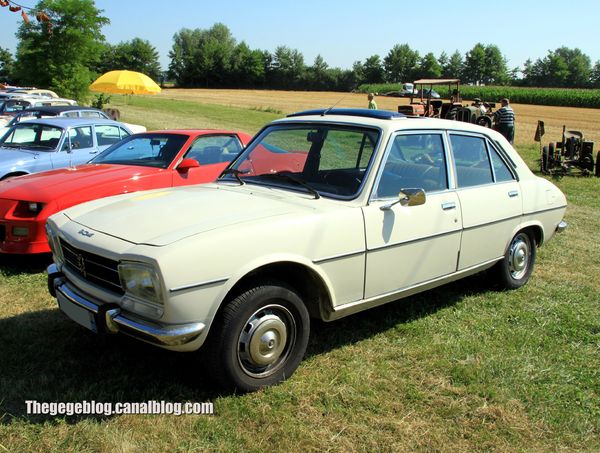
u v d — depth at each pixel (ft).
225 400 10.69
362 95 270.05
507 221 16.21
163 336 9.61
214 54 387.55
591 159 45.55
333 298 11.86
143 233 10.57
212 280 9.94
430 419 10.47
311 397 10.98
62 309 11.70
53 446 9.25
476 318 15.28
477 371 12.18
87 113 43.01
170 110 122.21
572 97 218.79
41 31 114.01
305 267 11.33
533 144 72.84
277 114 119.75
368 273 12.41
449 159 14.67
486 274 17.47
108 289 10.75
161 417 10.16
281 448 9.42
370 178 12.54
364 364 12.39
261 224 10.75
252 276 11.01
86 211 12.60
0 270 18.35
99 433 9.59
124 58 380.17
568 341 14.07
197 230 10.35
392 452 9.47
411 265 13.35
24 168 26.37
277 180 13.60
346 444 9.59
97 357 12.32
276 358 11.26
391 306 15.96
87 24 115.75
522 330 14.52
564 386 11.78
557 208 18.31
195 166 20.36
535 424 10.44
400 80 415.23
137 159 22.74
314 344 13.33
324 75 372.58
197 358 10.76
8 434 9.51
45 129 28.96
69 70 116.98
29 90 94.94
